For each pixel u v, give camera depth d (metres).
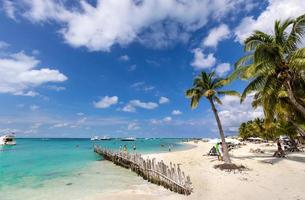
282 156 30.27
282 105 17.89
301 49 12.61
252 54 16.02
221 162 26.83
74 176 23.83
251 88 16.00
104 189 17.97
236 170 21.03
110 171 27.00
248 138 89.56
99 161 37.25
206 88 25.78
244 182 16.73
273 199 12.54
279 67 13.30
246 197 13.28
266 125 22.56
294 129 41.56
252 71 14.24
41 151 60.81
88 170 27.83
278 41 14.76
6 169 29.22
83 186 19.16
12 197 16.25
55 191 17.66
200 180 18.52
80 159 40.41
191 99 26.77
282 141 56.75
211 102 25.38
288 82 13.22
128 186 18.88
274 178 17.53
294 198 12.41
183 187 15.32
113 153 34.78
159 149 66.38
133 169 26.52
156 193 16.27
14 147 82.12
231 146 52.28
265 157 30.30
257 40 15.24
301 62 12.40
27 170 28.27
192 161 30.36
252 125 76.44
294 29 13.88
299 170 20.41
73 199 15.42
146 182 20.41
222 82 25.16
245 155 33.78
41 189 18.36
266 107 18.00
